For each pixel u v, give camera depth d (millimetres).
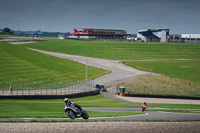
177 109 77125
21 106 63094
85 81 153500
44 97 93812
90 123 36312
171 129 34969
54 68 181250
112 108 72000
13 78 138500
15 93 102938
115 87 144625
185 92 151750
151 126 36125
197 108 84875
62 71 176250
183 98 129125
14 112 49000
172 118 50188
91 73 180250
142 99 115312
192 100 125062
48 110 57281
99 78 166625
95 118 43844
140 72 199000
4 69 153875
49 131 31234
